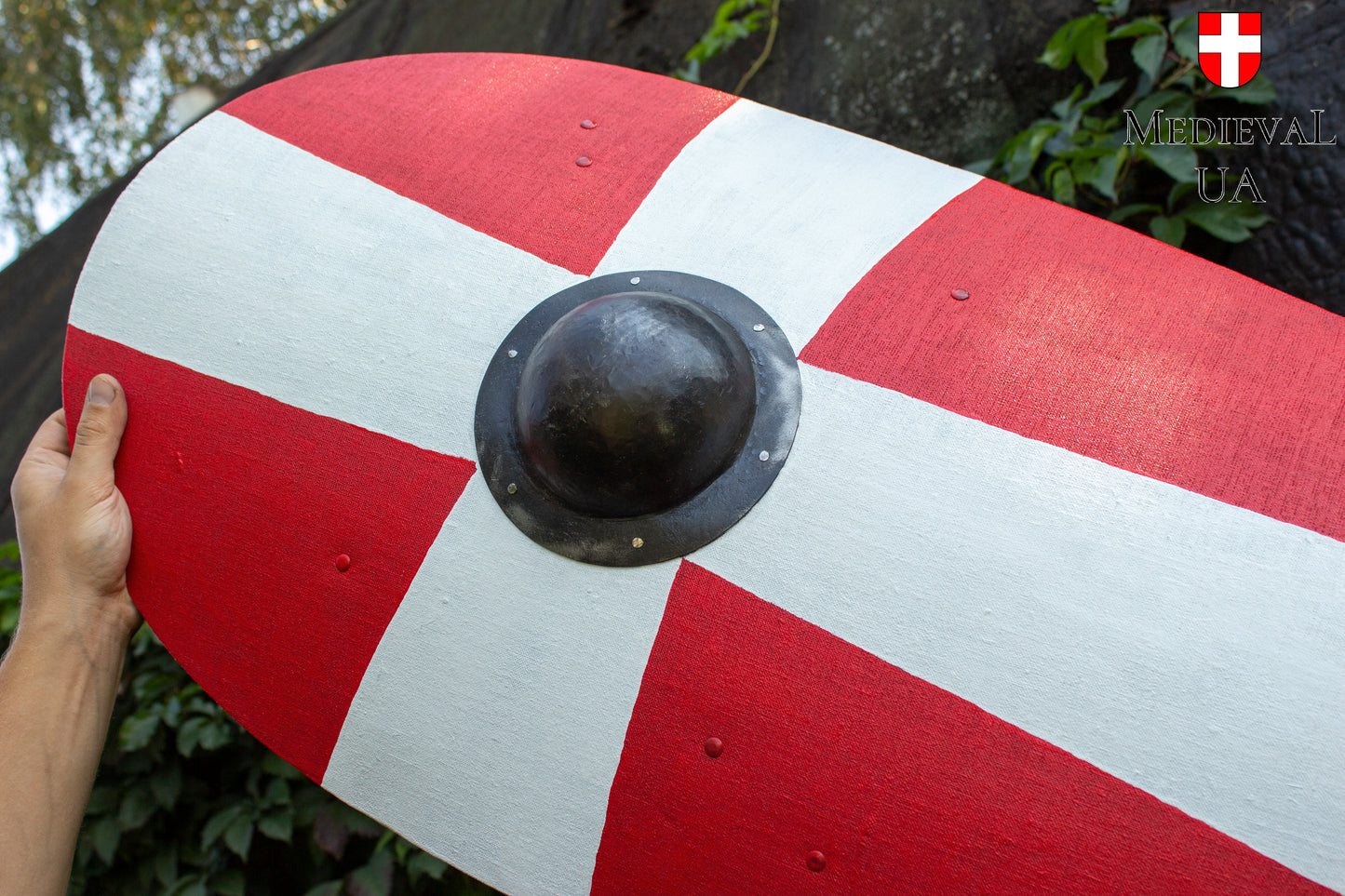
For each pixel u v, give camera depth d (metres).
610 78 1.25
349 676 0.98
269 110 1.23
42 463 1.12
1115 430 0.90
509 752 0.93
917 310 0.99
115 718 1.78
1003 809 0.82
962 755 0.83
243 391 1.06
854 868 0.84
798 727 0.86
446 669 0.95
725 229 1.07
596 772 0.91
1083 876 0.80
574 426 0.90
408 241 1.09
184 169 1.18
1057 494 0.88
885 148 1.17
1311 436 0.89
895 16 2.05
